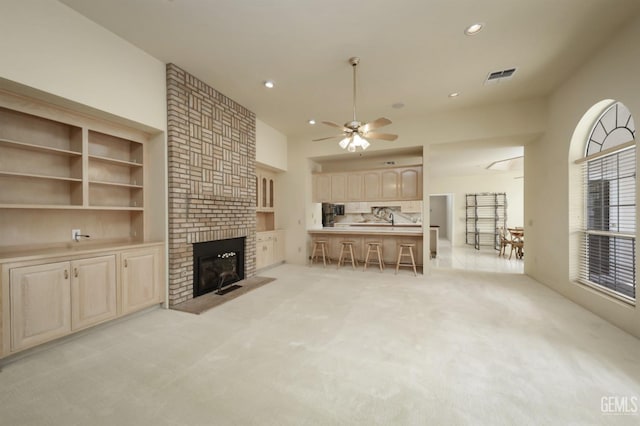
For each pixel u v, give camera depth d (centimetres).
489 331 264
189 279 359
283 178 632
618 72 272
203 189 378
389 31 271
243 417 153
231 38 283
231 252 443
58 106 255
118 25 263
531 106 429
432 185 1019
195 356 219
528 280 470
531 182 485
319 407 161
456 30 269
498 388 178
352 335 257
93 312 259
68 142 284
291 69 343
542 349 229
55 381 186
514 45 293
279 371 198
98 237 313
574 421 148
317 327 276
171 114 330
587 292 323
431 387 179
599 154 314
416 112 484
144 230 336
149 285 314
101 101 265
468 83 379
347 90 401
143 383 184
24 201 255
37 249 258
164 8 239
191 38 283
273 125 553
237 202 447
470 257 736
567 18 252
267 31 271
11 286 206
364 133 328
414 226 781
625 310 263
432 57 316
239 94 414
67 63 240
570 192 362
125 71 287
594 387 178
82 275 251
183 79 346
